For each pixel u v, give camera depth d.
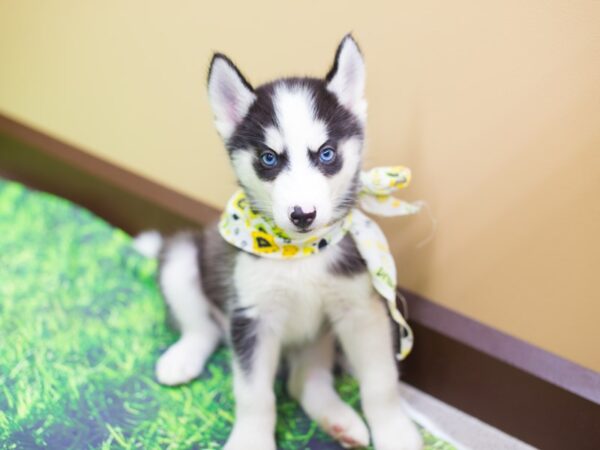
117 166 0.74
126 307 0.59
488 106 0.43
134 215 0.73
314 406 0.46
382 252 0.43
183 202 0.67
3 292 0.60
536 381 0.45
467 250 0.48
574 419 0.44
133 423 0.47
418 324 0.50
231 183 0.62
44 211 0.72
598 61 0.38
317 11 0.49
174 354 0.51
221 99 0.41
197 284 0.52
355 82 0.40
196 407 0.48
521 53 0.40
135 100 0.68
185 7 0.58
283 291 0.43
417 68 0.45
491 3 0.41
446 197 0.47
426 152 0.47
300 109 0.38
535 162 0.42
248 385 0.43
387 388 0.43
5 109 0.86
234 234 0.43
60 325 0.56
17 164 0.86
